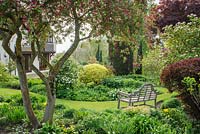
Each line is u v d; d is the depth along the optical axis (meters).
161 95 12.42
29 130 5.48
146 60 13.99
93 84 14.59
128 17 5.20
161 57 9.14
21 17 4.51
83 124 5.59
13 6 4.34
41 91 12.39
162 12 13.37
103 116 6.07
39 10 4.35
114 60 18.81
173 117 6.43
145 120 5.43
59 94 12.10
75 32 5.58
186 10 13.22
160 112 6.78
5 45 5.21
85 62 25.88
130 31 5.48
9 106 6.93
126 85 14.62
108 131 5.12
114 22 5.25
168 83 6.31
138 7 5.32
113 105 10.45
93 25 5.46
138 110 7.16
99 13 5.05
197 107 6.41
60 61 5.72
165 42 9.11
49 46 18.67
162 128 5.24
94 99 11.84
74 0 4.74
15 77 16.08
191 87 5.58
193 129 5.76
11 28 4.85
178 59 7.88
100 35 5.66
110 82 14.86
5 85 14.31
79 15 5.36
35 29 4.90
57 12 4.82
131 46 5.92
